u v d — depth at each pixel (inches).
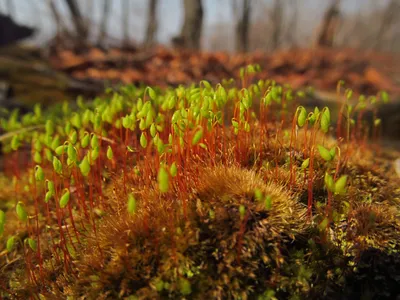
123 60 11.3
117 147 3.2
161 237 2.0
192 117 2.3
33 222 2.9
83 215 2.7
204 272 1.9
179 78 10.0
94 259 2.1
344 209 2.3
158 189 2.3
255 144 2.8
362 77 15.1
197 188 2.3
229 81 3.3
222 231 2.0
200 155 2.6
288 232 2.1
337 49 22.3
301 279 2.0
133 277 2.0
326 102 8.1
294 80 12.8
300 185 2.4
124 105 3.3
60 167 2.1
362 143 3.5
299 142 2.9
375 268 2.1
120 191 2.6
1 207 3.4
